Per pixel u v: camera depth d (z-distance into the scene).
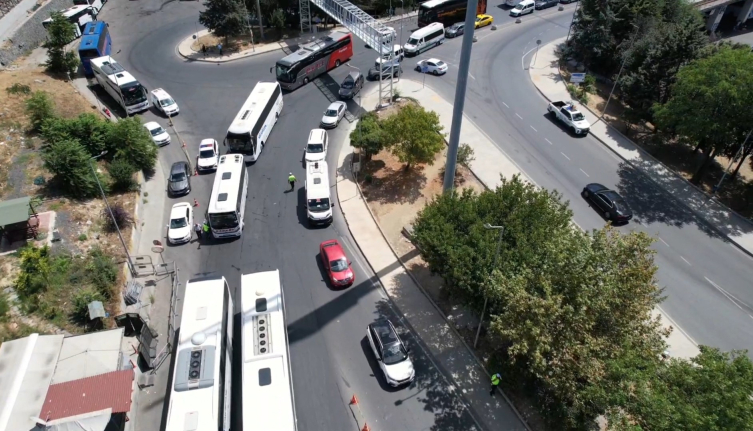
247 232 36.22
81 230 32.66
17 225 31.09
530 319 21.78
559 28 70.31
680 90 40.34
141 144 39.59
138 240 34.62
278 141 46.12
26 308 26.97
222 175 36.72
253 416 21.39
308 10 63.31
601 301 21.14
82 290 28.56
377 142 40.66
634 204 40.72
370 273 33.47
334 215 38.12
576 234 24.48
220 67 57.72
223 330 24.88
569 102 52.72
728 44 46.25
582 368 20.42
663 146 47.91
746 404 17.41
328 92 53.94
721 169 45.50
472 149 44.66
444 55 62.09
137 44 62.09
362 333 29.20
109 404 21.50
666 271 34.69
